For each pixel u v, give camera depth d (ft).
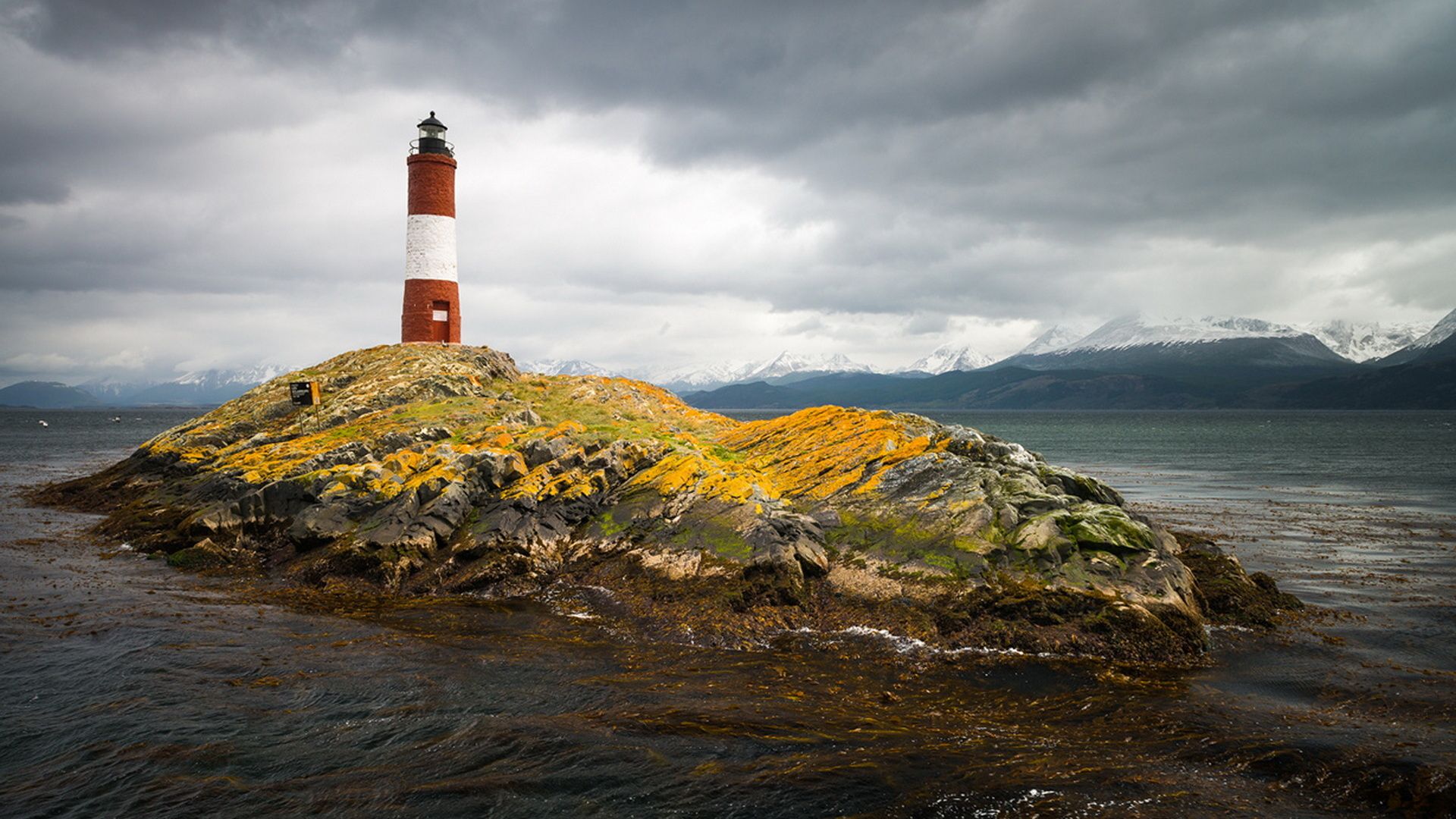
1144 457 338.13
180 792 47.03
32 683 62.80
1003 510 87.56
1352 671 68.39
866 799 46.21
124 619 79.66
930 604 79.20
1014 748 52.75
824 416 130.41
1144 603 76.48
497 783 47.96
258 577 98.94
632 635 77.66
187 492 135.85
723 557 87.92
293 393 160.56
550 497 104.32
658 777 48.67
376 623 80.23
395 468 117.19
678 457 111.45
